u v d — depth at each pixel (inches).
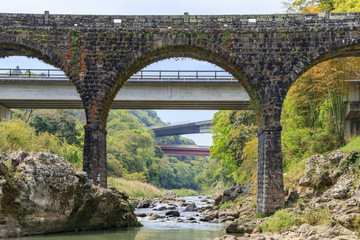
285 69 1156.5
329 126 1449.3
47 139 1936.5
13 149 1539.1
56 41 1184.8
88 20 1191.6
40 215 857.5
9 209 818.8
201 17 1180.5
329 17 1163.9
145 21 1186.6
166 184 5393.7
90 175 1130.7
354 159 1078.4
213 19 1178.0
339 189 962.7
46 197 858.8
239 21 1173.7
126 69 1178.6
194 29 1174.3
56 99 1664.6
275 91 1150.3
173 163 6540.4
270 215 1082.1
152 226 1134.4
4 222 805.2
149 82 1652.3
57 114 2775.6
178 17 1182.9
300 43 1162.0
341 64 1412.4
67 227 936.3
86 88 1170.0
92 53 1178.6
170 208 1803.6
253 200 1331.2
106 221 1035.3
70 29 1184.2
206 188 4773.6
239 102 1678.2
